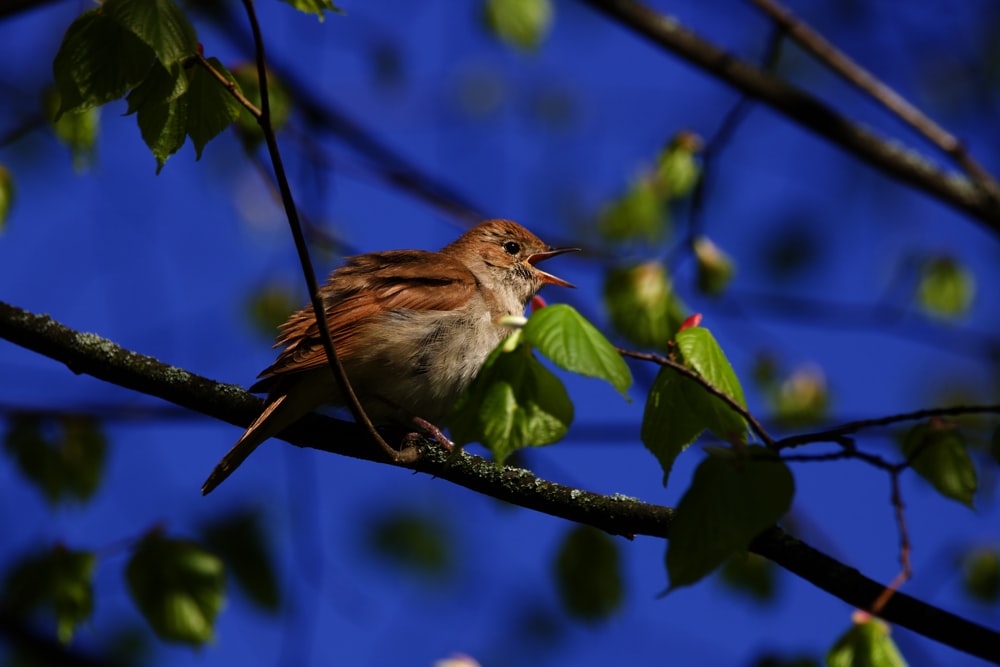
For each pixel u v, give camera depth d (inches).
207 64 236.1
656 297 464.8
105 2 221.3
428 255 429.7
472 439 224.7
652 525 313.4
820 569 282.2
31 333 331.6
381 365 387.5
